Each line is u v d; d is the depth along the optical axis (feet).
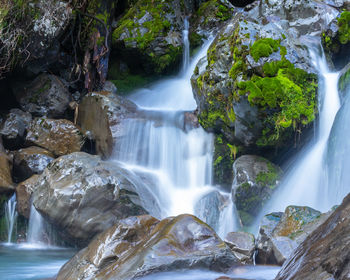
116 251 14.29
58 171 25.64
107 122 31.91
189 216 14.57
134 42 39.88
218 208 27.04
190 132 30.48
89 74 38.14
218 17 42.14
